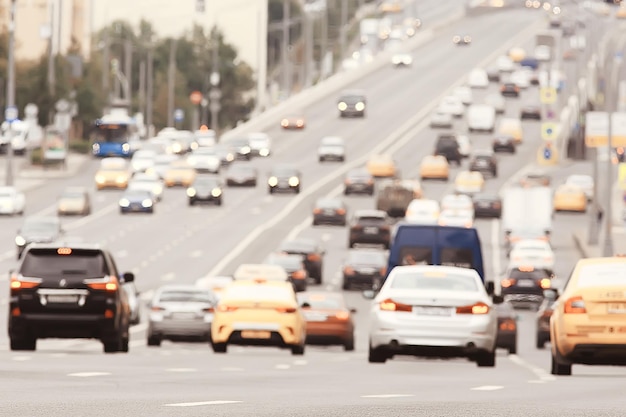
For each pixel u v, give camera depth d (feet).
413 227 328.90
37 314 243.60
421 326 222.69
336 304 363.76
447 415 128.16
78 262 246.06
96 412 126.41
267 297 284.41
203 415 124.98
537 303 542.98
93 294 244.42
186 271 610.65
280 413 128.26
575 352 200.85
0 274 592.19
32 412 125.70
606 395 158.81
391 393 158.10
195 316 342.85
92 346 298.97
